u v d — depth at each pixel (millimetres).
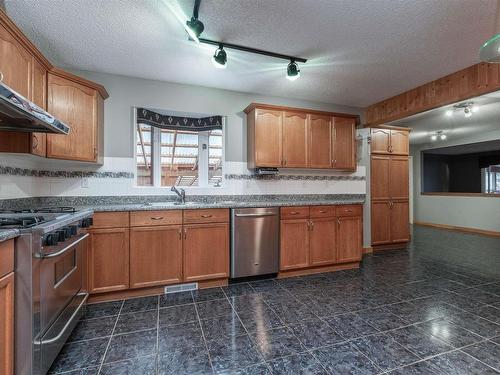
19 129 1771
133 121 2980
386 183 4383
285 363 1529
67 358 1575
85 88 2432
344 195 3986
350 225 3309
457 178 7461
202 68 2721
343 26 2008
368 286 2723
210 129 3346
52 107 2162
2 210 1942
